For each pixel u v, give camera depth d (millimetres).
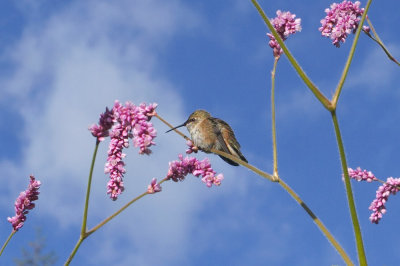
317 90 6520
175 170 8094
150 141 7465
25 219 7832
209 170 8250
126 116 7570
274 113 7891
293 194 7234
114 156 7559
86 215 7164
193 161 8227
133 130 7570
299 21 8812
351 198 6258
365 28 10320
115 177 7535
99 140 7410
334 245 6461
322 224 6691
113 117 7527
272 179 7590
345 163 6344
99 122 7504
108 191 7543
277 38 6918
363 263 6145
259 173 7781
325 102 6457
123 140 7590
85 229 7148
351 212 6250
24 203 7832
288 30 8750
